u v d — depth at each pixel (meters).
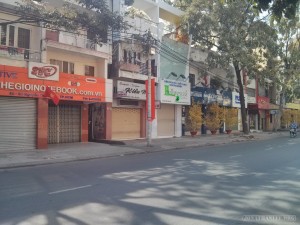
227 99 35.38
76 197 7.49
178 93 28.12
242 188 8.41
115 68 23.44
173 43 28.48
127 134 25.59
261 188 8.41
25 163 13.44
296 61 35.09
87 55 21.70
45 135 18.47
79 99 20.30
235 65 28.98
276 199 7.29
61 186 8.76
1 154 16.03
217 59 26.70
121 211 6.35
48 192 8.04
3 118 16.91
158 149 19.31
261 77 30.00
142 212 6.28
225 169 11.48
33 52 18.69
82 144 20.98
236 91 37.19
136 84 24.66
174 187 8.52
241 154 16.31
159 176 10.14
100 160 14.83
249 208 6.58
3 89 16.62
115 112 24.66
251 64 26.33
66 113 21.78
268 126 47.75
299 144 22.80
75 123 22.27
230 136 29.69
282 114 49.72
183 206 6.70
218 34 26.41
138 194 7.75
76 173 10.95
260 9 5.67
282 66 34.75
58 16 14.67
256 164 12.69
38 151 17.25
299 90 48.81
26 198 7.44
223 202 7.03
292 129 32.88
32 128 18.08
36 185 8.95
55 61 20.67
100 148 18.86
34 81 17.86
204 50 29.08
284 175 10.26
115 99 24.19
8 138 17.08
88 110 24.17
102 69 22.62
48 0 19.31
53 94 18.06
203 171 11.06
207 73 31.14
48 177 10.25
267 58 29.09
